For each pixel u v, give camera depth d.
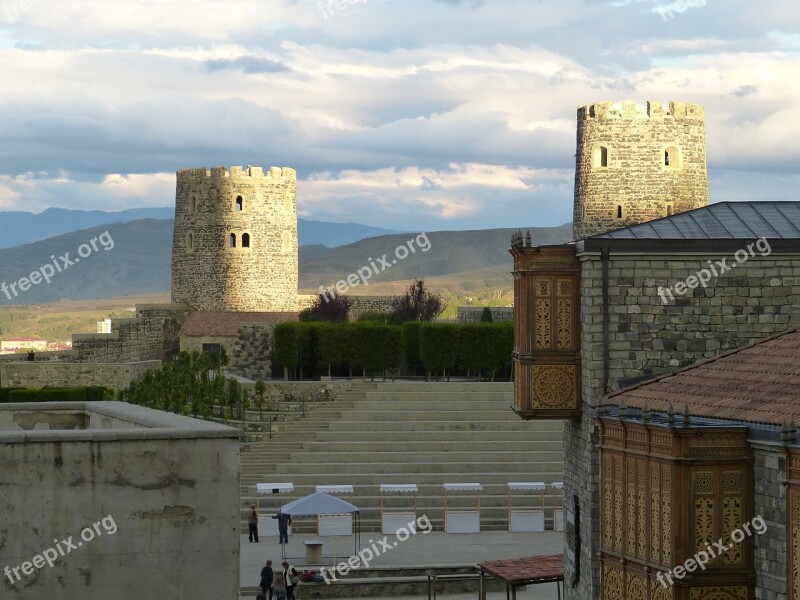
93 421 31.77
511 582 43.28
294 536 62.91
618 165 113.06
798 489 28.25
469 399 76.00
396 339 89.62
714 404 34.25
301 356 91.50
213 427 25.98
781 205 44.09
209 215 128.25
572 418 42.03
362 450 70.25
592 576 40.47
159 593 25.31
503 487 66.62
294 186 130.88
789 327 41.34
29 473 24.98
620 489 34.41
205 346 116.56
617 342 41.16
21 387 82.06
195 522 25.48
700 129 114.69
